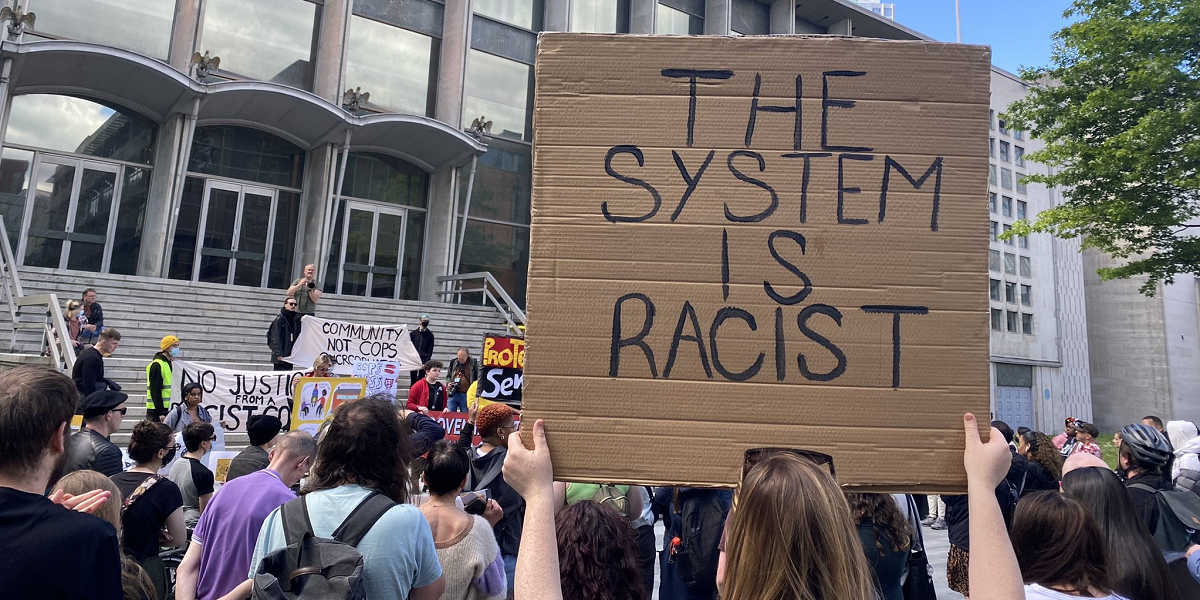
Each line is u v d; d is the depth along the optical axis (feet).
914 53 6.38
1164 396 123.95
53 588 5.78
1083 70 53.01
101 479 9.30
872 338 6.00
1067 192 56.18
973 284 6.08
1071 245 125.08
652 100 6.32
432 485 10.85
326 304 54.85
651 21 81.46
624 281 6.05
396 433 8.62
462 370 41.65
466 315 60.18
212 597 9.68
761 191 6.20
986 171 6.25
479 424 15.85
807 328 6.01
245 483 10.24
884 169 6.26
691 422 5.84
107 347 29.50
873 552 10.66
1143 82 49.21
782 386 5.91
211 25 60.13
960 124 6.31
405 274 70.13
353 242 67.51
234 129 61.46
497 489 15.33
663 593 13.87
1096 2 52.75
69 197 54.49
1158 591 8.59
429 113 70.95
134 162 56.95
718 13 86.33
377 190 68.85
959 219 6.17
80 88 53.98
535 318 5.98
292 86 60.64
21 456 6.19
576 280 6.05
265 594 6.72
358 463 8.35
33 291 44.16
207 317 47.73
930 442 5.84
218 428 27.20
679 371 5.91
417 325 57.47
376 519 7.86
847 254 6.12
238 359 45.78
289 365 40.01
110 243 55.67
